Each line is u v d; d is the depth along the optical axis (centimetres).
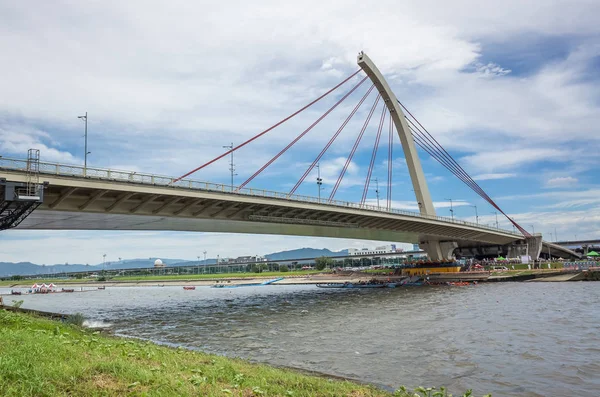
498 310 4609
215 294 9644
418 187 9719
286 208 5869
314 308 5672
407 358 2514
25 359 1223
